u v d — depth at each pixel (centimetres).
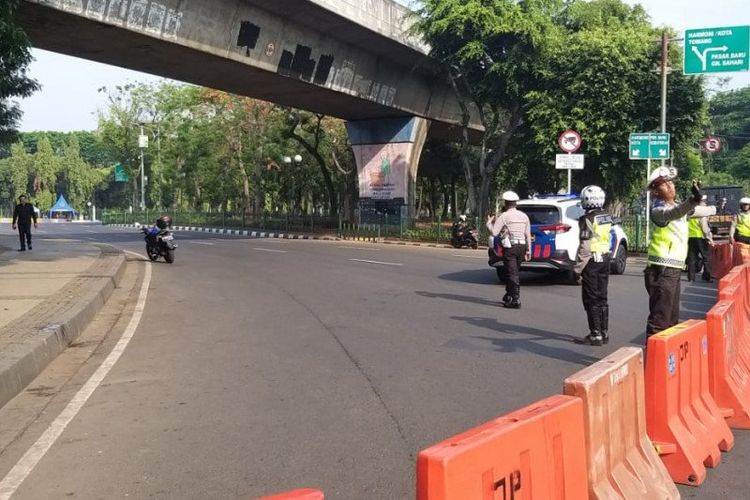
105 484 458
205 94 4522
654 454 436
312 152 4334
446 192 6625
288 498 220
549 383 692
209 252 2439
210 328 1008
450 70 3136
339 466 484
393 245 3031
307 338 924
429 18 2894
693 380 530
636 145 2153
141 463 493
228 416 597
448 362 782
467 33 2892
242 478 465
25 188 10375
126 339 939
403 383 695
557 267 1442
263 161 4888
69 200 10662
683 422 491
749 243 1560
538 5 2864
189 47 2138
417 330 973
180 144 5422
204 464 490
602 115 2786
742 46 1922
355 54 2889
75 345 904
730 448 538
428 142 5066
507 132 3209
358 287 1441
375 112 3475
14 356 717
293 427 566
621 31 2905
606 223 877
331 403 630
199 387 690
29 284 1316
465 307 1175
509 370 744
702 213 776
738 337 708
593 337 869
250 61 2386
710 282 1591
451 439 263
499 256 1473
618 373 395
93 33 1961
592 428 353
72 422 588
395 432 551
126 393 674
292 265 1930
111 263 1755
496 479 264
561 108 2842
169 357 826
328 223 4269
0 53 1361
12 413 617
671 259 749
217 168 5259
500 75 2919
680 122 2831
